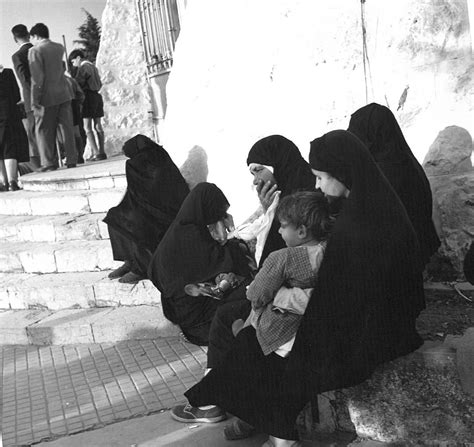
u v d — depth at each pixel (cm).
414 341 302
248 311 346
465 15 387
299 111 464
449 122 392
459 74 388
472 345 287
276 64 480
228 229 445
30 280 574
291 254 296
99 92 1055
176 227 432
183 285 429
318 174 299
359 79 427
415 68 400
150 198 523
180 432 344
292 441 308
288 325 297
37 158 978
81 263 582
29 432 366
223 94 529
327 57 443
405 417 306
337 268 285
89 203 663
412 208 342
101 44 1075
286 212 300
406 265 289
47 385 429
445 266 379
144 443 337
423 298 308
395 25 405
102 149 977
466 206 371
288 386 297
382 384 307
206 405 312
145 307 519
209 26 553
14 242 655
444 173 390
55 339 503
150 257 520
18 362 477
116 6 1074
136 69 1077
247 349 307
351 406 317
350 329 290
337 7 436
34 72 793
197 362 431
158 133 893
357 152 285
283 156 391
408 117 405
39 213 693
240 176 507
